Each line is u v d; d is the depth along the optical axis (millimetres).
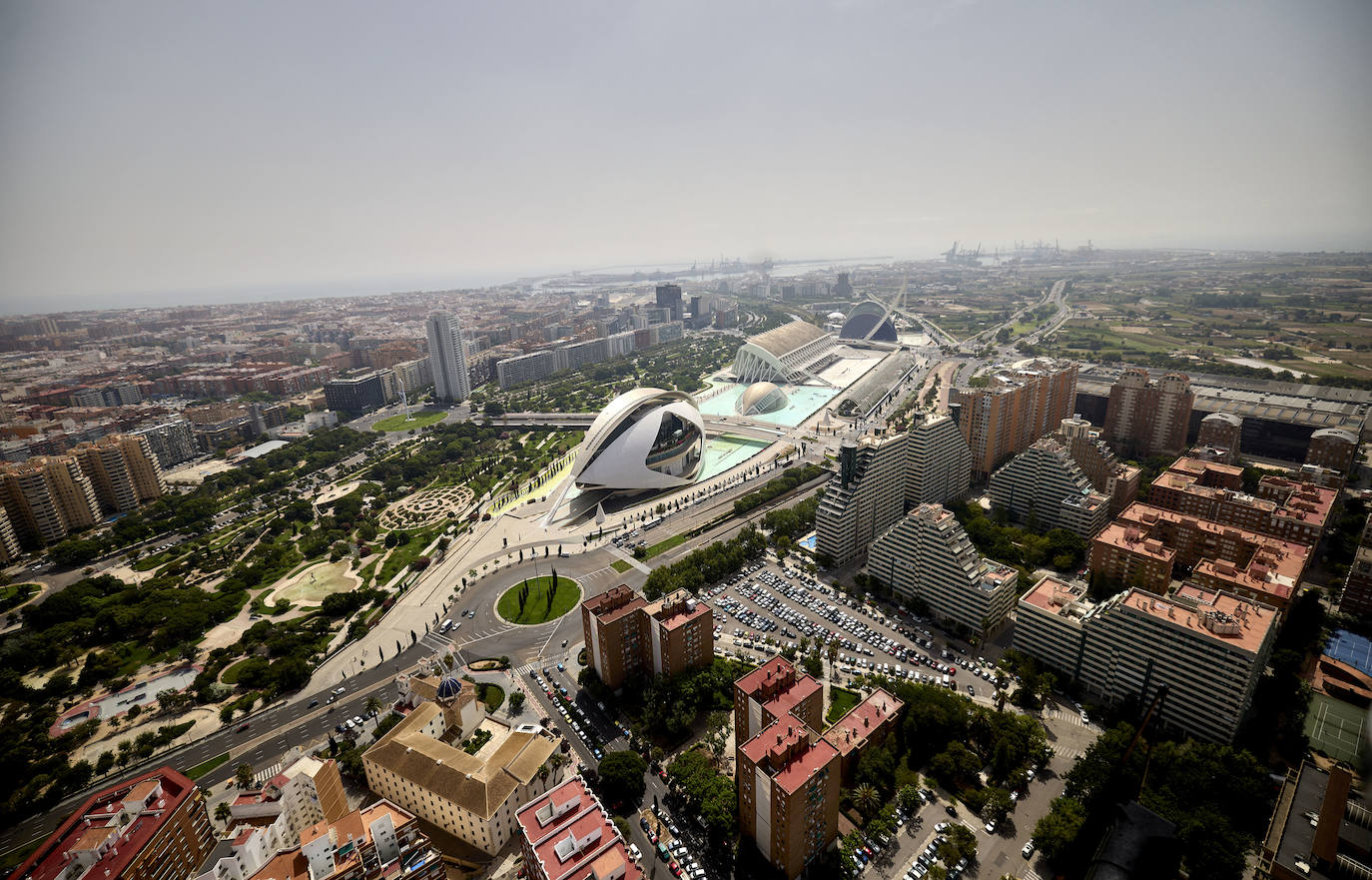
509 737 188250
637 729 198125
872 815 170250
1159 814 159375
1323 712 196500
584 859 135625
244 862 146875
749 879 154000
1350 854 132000
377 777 184750
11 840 176625
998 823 166625
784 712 168500
